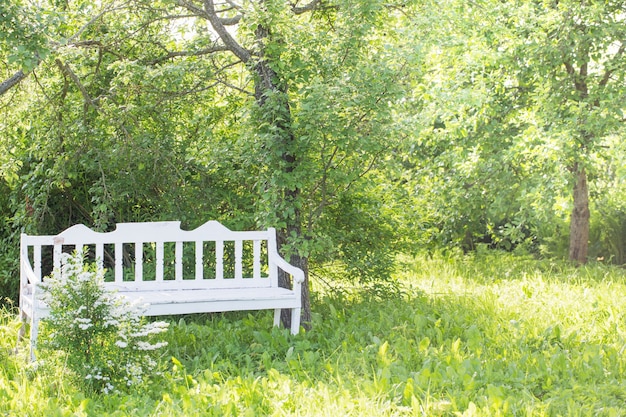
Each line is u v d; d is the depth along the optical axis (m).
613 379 4.78
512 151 10.02
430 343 5.93
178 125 7.94
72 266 5.00
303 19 7.45
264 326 6.55
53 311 4.86
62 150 7.82
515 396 4.47
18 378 4.84
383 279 7.93
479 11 9.11
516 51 10.23
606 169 11.81
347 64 6.40
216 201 7.79
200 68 7.16
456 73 9.67
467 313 6.95
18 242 7.91
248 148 6.45
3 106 7.27
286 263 6.38
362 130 6.30
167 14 7.37
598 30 10.00
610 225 12.52
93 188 7.64
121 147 7.48
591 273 10.09
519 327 6.10
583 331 6.22
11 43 5.43
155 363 4.94
